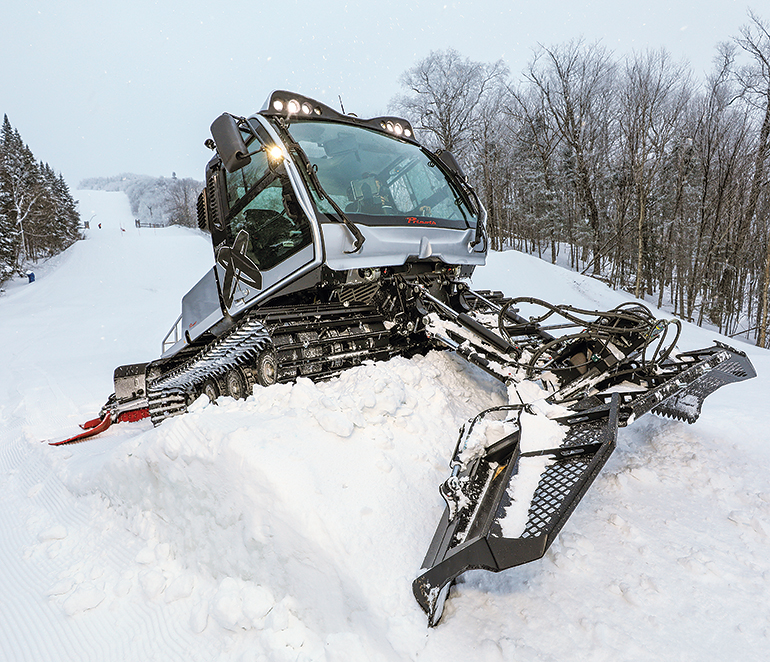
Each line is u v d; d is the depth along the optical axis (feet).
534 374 9.95
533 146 123.85
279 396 9.79
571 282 50.42
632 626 5.74
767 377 19.94
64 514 11.87
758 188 88.17
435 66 99.40
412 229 11.64
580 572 6.68
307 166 10.56
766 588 6.19
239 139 9.76
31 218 147.23
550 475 6.40
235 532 7.59
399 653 5.61
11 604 8.74
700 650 5.36
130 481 10.03
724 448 9.70
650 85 92.43
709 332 36.83
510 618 6.02
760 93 82.79
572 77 103.71
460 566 5.50
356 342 11.76
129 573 8.67
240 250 12.16
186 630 7.35
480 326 10.62
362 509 7.01
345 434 8.28
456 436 9.60
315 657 6.11
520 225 144.97
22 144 181.78
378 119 13.75
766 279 74.23
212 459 7.99
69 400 25.75
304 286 10.98
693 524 7.58
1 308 78.79
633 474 8.96
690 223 107.45
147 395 17.17
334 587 6.46
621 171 105.09
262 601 6.95
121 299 81.61
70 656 7.34
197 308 14.65
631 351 9.29
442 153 14.90
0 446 19.15
